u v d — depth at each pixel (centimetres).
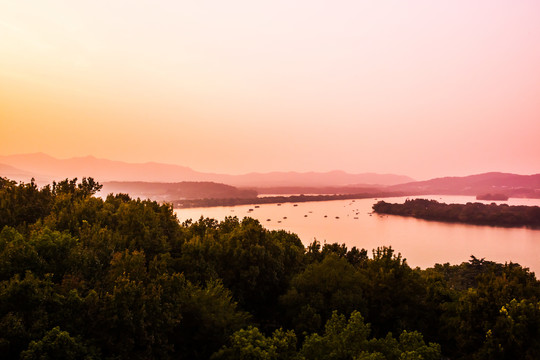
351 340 2847
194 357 3306
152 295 2770
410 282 4653
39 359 2084
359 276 4731
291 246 6072
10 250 2855
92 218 4841
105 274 3250
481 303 3869
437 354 2786
